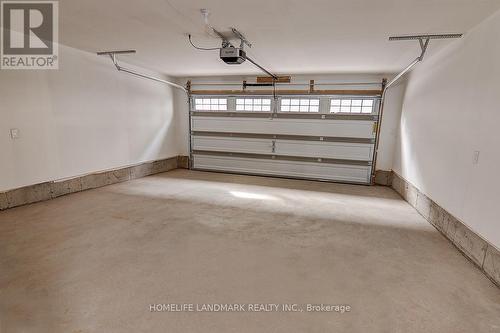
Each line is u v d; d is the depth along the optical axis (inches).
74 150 171.2
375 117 218.8
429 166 144.1
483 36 100.3
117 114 201.2
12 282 80.5
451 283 85.6
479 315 71.4
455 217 113.5
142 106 225.9
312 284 83.2
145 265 91.5
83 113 174.6
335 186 219.5
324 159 235.6
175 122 272.8
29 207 144.5
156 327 64.9
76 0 93.3
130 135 215.8
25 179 145.9
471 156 103.9
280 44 140.4
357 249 107.0
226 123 257.4
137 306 71.7
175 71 232.2
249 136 252.5
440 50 138.5
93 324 65.2
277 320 68.1
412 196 167.8
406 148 187.6
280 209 153.8
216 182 221.3
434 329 66.2
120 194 175.5
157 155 250.5
